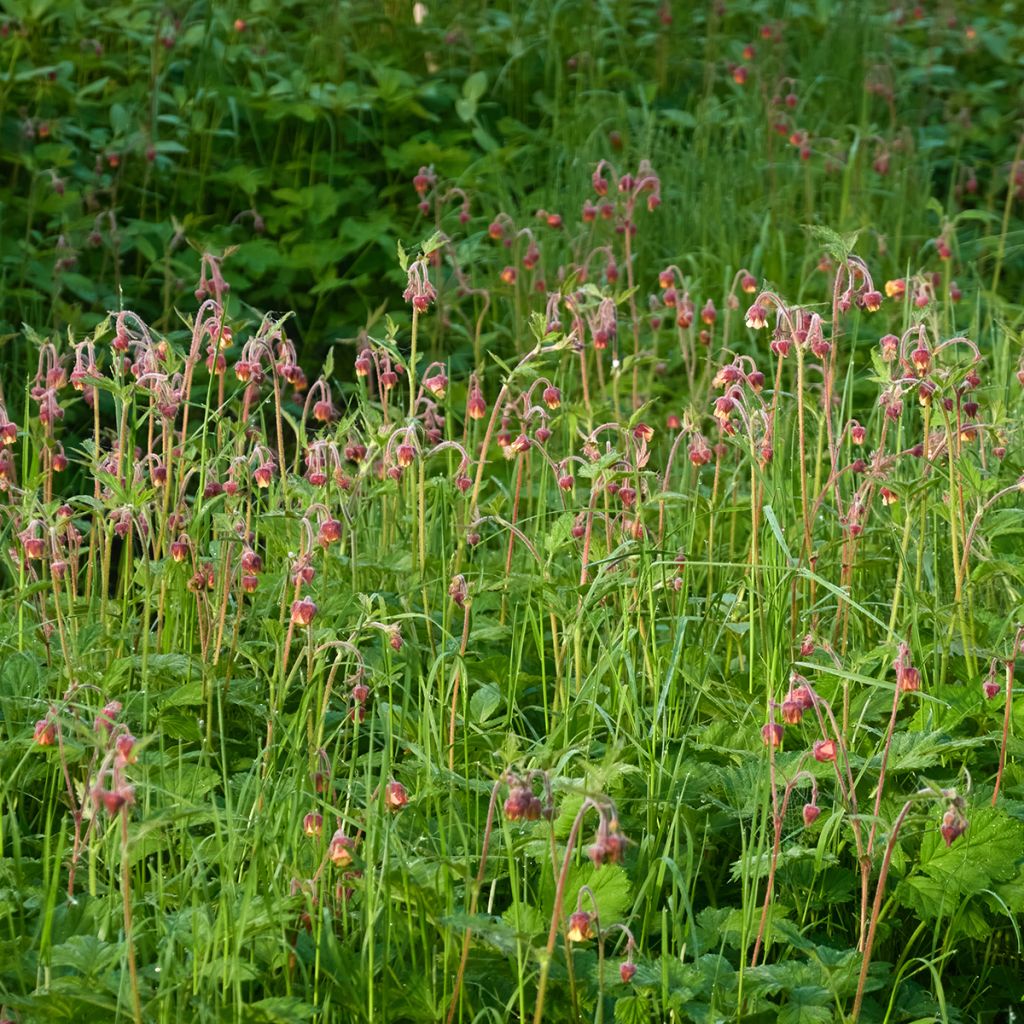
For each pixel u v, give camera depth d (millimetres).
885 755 3879
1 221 9062
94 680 4621
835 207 10609
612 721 4766
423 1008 3572
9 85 9789
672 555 5316
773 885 4125
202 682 4602
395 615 4871
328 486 5039
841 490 6332
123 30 10844
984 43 13562
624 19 12703
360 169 10461
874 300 5023
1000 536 5699
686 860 4203
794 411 6422
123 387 4801
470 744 4625
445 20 12500
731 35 13227
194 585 4758
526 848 4016
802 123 11562
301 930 3781
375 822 3850
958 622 4977
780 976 3725
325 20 11648
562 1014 3664
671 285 7043
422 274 5188
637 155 10578
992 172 11773
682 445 6996
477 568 5805
